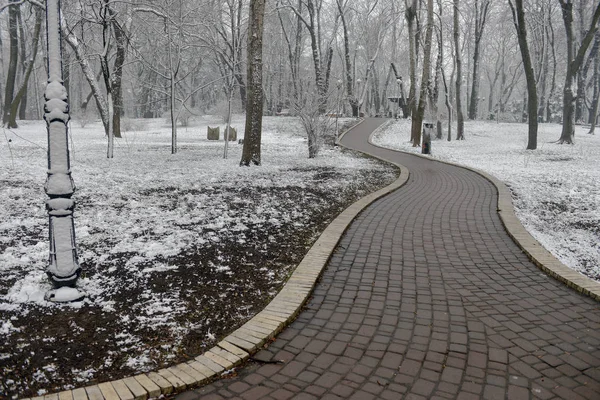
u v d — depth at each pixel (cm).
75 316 438
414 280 569
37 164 1454
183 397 328
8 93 3459
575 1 4400
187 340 403
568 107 2614
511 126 4028
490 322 454
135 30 1986
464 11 4984
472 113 4966
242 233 743
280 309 464
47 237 688
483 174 1481
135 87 4531
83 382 339
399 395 332
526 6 4250
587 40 2453
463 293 529
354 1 5506
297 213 901
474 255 672
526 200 1089
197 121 4238
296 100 1956
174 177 1307
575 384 349
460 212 952
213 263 596
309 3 4025
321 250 657
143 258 602
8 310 444
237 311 463
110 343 392
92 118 4025
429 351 396
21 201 916
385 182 1346
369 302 501
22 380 337
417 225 841
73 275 476
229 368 363
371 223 852
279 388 340
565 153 2205
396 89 6334
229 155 1952
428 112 3512
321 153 2178
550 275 590
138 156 1833
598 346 409
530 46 5016
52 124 462
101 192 1046
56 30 470
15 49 3450
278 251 660
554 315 473
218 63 3884
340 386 343
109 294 488
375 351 396
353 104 4825
